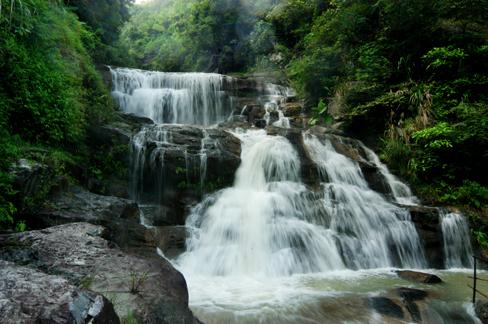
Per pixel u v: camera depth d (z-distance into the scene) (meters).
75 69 9.12
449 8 13.00
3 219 4.71
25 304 2.25
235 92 15.74
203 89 14.96
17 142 6.20
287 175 9.62
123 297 3.06
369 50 13.98
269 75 18.02
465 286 6.06
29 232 4.34
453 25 13.90
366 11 15.06
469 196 9.84
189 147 9.03
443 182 10.50
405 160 10.95
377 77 13.28
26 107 6.46
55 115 7.02
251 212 7.68
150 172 8.70
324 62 14.63
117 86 13.24
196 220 7.80
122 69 13.88
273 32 22.09
